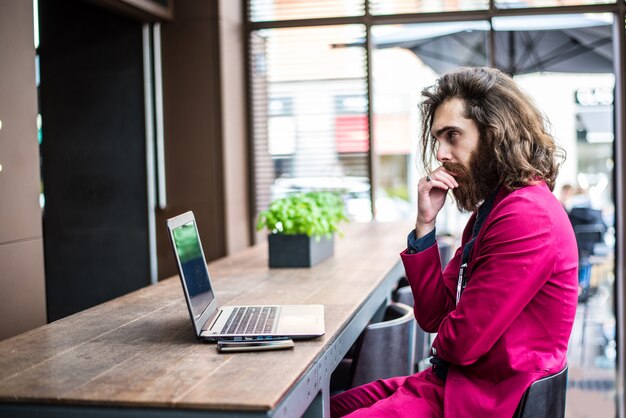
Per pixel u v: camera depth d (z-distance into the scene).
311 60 5.59
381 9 5.47
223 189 5.30
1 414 1.46
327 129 5.59
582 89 6.14
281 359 1.70
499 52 5.40
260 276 3.05
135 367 1.65
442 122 1.84
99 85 5.45
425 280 1.98
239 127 5.57
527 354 1.71
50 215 5.55
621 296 5.08
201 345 1.85
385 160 6.64
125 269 5.49
